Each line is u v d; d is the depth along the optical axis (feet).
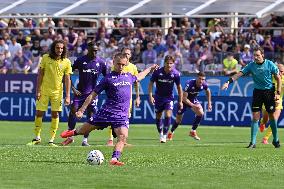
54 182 112.37
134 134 237.66
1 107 301.63
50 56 183.42
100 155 135.64
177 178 118.11
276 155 160.35
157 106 206.80
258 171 128.88
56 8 345.10
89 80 188.85
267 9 329.31
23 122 291.17
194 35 318.45
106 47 320.09
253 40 301.63
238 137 228.02
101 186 109.09
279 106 186.09
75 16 336.08
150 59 311.47
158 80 206.18
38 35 331.36
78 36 330.54
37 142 185.57
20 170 125.49
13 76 313.94
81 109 137.08
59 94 184.34
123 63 137.18
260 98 181.47
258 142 206.80
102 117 136.98
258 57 180.24
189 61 305.53
